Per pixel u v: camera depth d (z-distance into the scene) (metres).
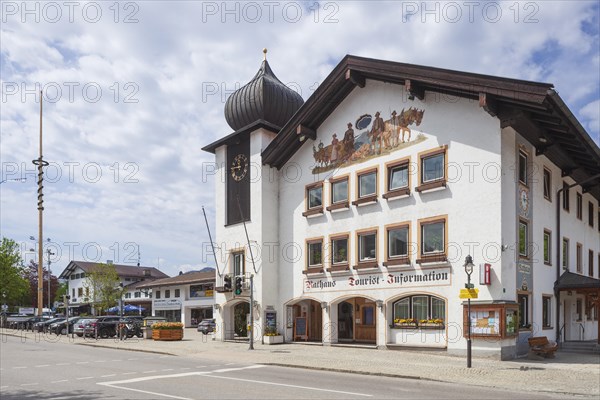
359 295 26.25
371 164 26.50
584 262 29.97
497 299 21.08
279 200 31.36
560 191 26.64
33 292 82.50
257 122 31.12
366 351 24.36
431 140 24.08
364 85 27.19
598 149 24.50
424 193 24.08
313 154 29.66
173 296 64.19
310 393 12.87
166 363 20.12
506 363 19.62
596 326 30.98
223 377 15.97
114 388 13.73
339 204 27.59
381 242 25.59
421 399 12.24
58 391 13.32
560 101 20.16
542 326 23.77
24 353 24.27
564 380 15.70
